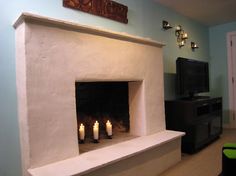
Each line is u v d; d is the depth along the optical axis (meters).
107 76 2.08
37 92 1.60
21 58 1.62
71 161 1.71
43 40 1.64
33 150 1.57
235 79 4.40
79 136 2.26
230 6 3.44
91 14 2.29
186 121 2.92
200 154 2.88
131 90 2.62
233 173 1.73
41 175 1.45
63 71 1.75
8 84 1.72
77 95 2.44
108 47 2.09
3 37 1.70
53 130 1.68
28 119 1.55
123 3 2.66
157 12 3.21
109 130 2.44
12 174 1.72
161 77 2.78
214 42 4.65
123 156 1.83
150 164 2.20
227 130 4.26
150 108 2.58
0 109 1.68
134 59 2.38
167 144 2.45
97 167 1.62
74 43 1.82
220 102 3.69
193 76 3.41
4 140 1.69
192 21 4.11
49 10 1.96
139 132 2.56
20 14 1.60
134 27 2.81
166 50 3.41
